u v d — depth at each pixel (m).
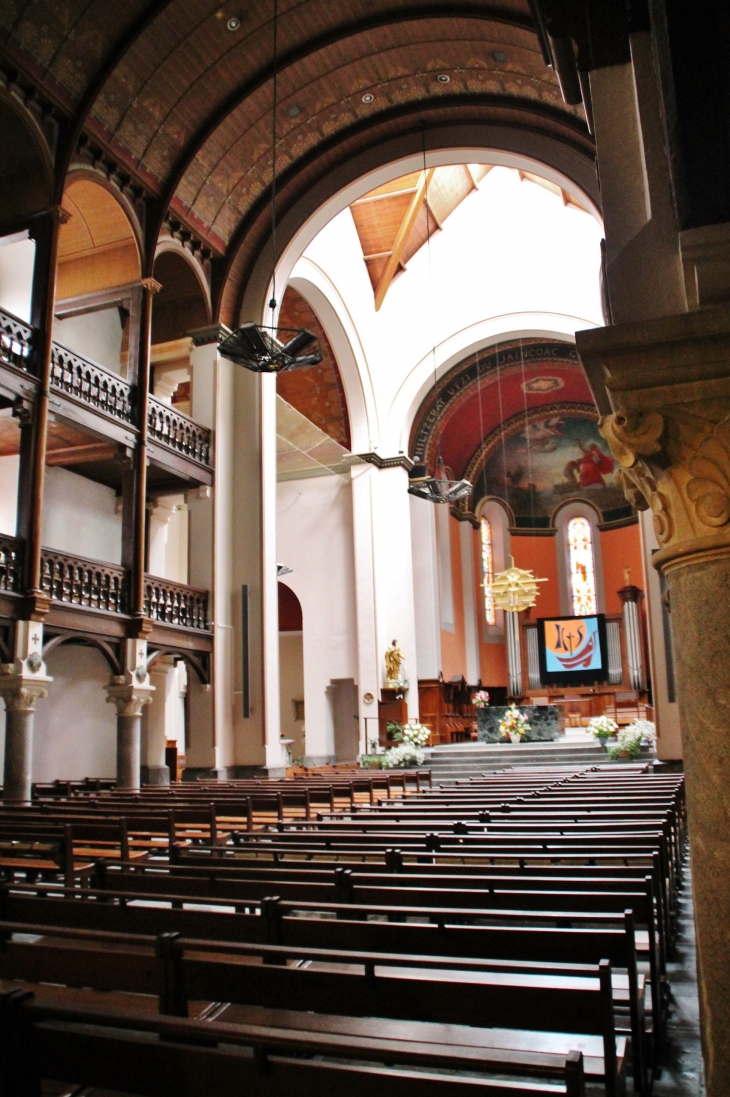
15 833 8.05
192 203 18.67
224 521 19.58
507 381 31.98
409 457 28.91
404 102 19.06
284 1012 3.74
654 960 4.52
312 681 27.05
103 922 4.70
